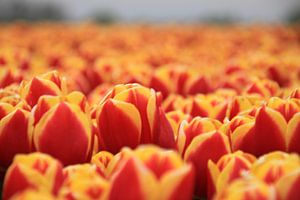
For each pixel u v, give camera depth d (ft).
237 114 3.02
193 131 2.65
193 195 2.62
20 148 2.65
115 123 2.63
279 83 4.87
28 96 2.90
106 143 2.69
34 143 2.57
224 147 2.54
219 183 2.33
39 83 2.89
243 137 2.70
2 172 2.72
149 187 2.08
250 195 2.06
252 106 3.05
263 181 2.19
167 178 2.09
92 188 2.15
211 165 2.41
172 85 4.02
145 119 2.64
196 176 2.56
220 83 4.55
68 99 2.69
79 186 2.15
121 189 2.10
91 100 3.73
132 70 4.46
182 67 4.31
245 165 2.34
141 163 2.10
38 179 2.20
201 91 4.01
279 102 2.77
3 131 2.65
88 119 2.60
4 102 2.86
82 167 2.35
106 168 2.49
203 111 3.19
